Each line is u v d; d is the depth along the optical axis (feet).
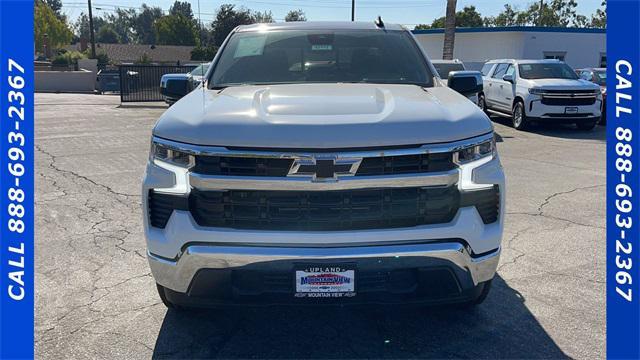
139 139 35.63
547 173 26.32
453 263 9.26
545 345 10.41
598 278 13.50
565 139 38.65
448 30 67.51
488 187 9.57
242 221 9.07
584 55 97.76
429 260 9.12
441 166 9.11
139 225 17.75
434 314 11.64
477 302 11.42
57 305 12.03
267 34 14.25
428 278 9.30
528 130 43.68
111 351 10.20
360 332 10.93
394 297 9.30
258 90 11.34
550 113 41.55
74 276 13.62
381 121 9.06
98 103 63.82
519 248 15.72
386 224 9.05
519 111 43.45
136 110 55.72
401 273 9.29
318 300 9.19
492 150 9.81
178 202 9.25
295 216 8.96
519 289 12.92
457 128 9.29
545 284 13.19
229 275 9.20
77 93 95.35
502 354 10.11
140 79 65.26
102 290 12.82
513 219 18.60
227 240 9.04
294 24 14.82
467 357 10.02
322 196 8.91
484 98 51.13
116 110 55.42
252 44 13.87
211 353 10.18
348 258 8.94
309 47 13.65
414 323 11.28
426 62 13.62
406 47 14.02
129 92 64.75
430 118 9.30
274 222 9.00
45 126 41.81
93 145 33.14
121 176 24.75
